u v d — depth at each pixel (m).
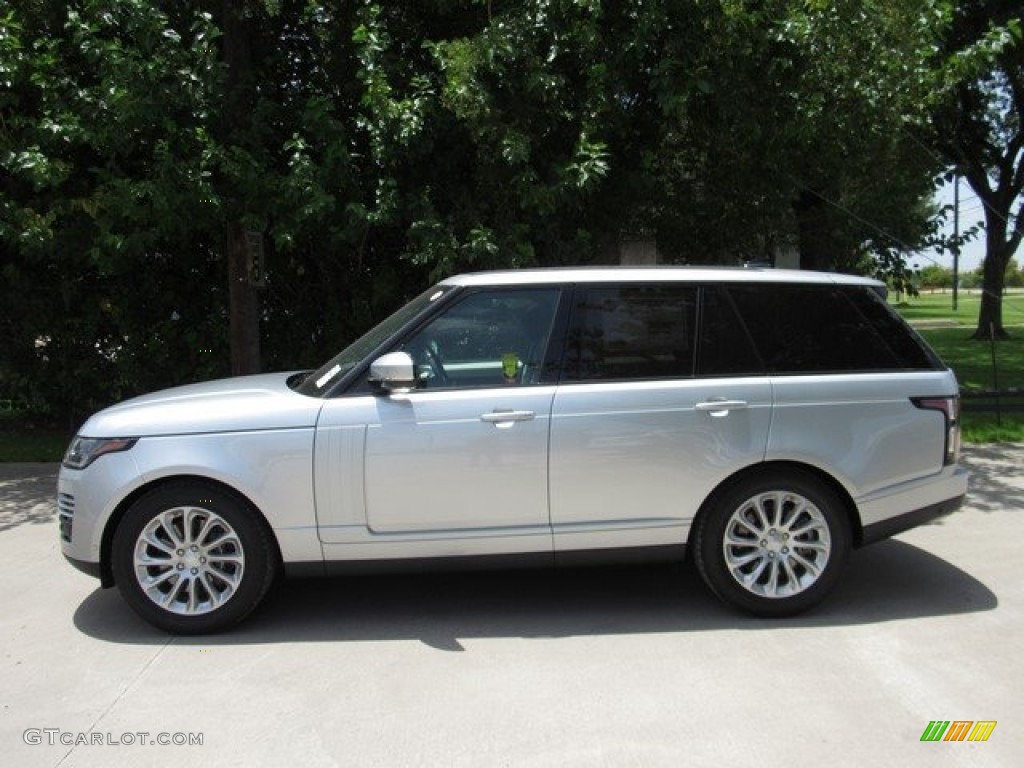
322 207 7.27
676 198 9.45
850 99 7.80
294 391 4.59
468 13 8.04
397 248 9.35
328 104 7.61
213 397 4.47
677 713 3.48
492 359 4.42
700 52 7.38
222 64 7.36
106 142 7.43
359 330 9.90
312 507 4.26
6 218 7.78
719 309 4.52
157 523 4.28
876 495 4.48
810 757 3.15
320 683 3.79
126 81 6.96
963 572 5.21
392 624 4.47
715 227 9.72
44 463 8.79
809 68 7.66
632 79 7.78
